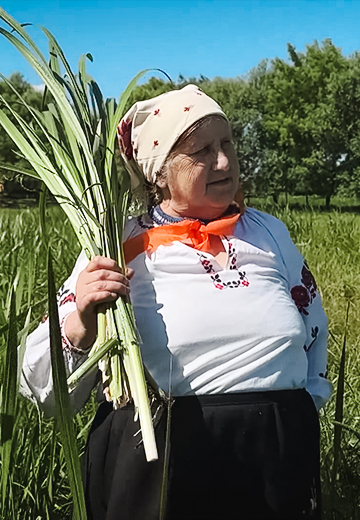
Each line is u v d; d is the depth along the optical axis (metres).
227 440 1.84
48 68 2.13
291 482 1.88
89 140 2.06
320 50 45.38
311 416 1.97
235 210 2.12
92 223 1.97
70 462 1.61
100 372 2.06
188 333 1.87
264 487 1.85
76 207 2.00
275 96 44.22
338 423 2.23
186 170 1.99
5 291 3.30
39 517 2.37
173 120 1.99
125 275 1.90
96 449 1.96
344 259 6.31
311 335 2.16
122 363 1.78
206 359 1.87
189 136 1.97
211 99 2.06
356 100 41.09
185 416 1.85
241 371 1.87
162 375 1.88
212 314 1.89
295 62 45.50
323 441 2.85
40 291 3.74
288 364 1.93
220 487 1.85
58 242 5.11
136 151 2.12
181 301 1.91
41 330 2.03
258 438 1.85
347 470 2.57
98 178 1.99
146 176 2.11
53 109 2.21
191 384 1.86
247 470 1.85
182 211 2.07
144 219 2.13
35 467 2.44
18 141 2.16
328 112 41.16
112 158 2.03
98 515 1.95
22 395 2.11
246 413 1.85
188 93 2.04
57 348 1.58
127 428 1.89
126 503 1.88
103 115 2.19
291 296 2.13
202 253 1.98
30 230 5.46
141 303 1.94
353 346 3.96
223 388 1.86
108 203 1.96
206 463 1.84
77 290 1.85
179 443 1.84
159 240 2.00
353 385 3.46
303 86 44.16
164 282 1.94
